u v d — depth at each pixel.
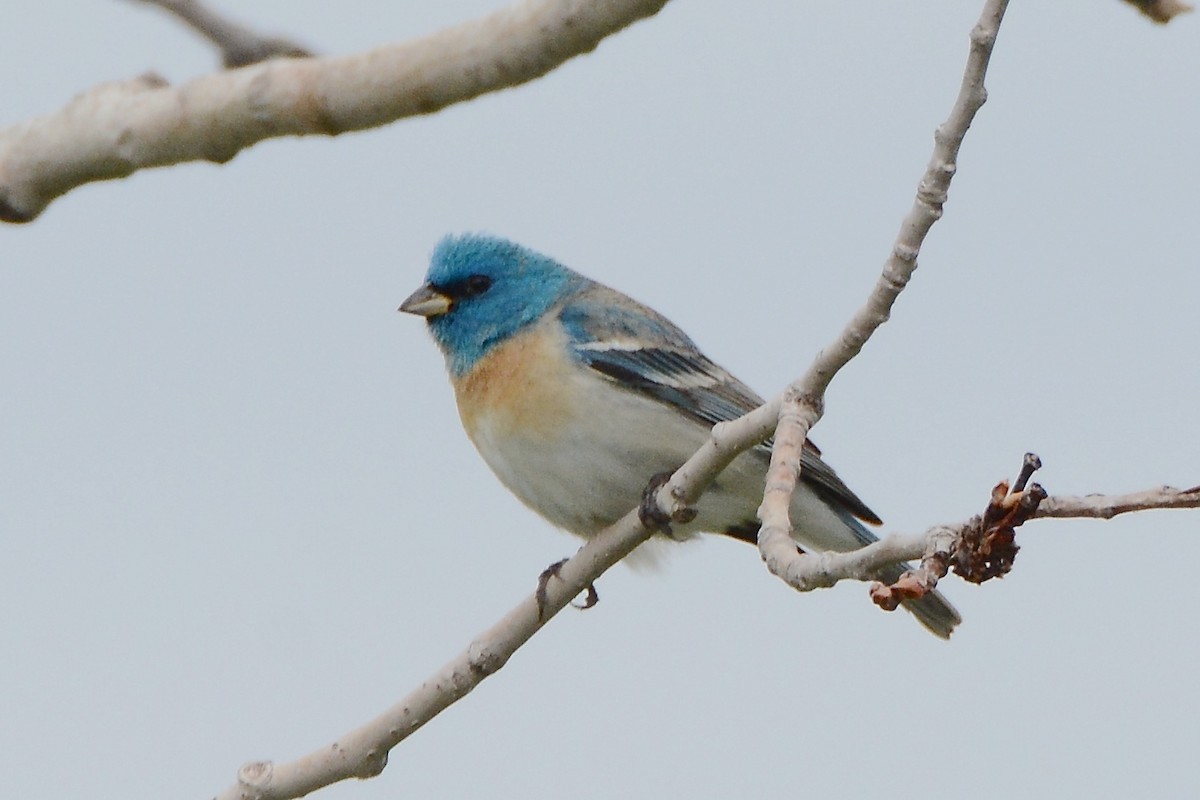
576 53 8.63
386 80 8.96
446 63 8.84
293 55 9.67
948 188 8.97
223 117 9.32
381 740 11.75
